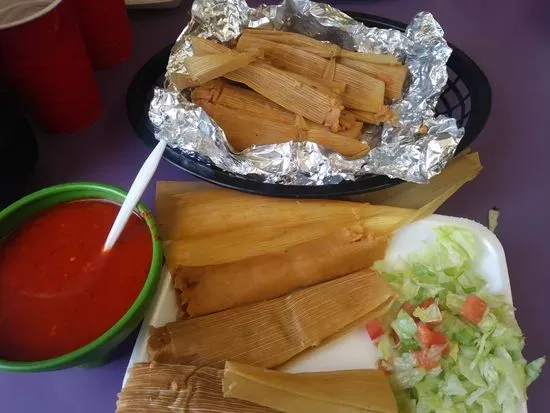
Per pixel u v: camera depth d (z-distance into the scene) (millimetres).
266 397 628
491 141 926
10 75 810
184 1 1136
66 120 904
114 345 641
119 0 951
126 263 687
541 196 865
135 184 699
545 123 949
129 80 1002
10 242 702
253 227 814
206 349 699
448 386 678
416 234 799
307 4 956
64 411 684
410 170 772
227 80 921
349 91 899
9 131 777
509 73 1019
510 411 651
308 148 804
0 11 797
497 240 777
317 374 671
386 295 742
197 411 630
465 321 713
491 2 1138
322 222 813
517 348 688
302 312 737
